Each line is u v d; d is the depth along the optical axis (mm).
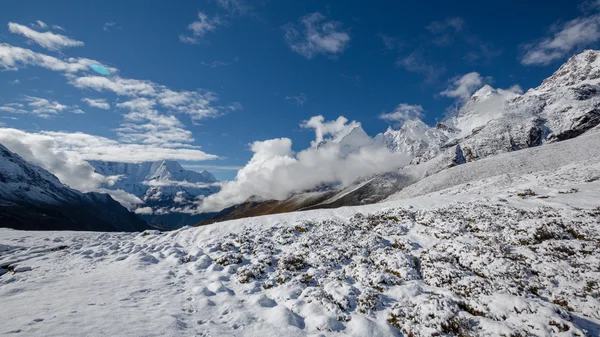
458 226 18281
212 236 22016
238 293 12312
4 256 18984
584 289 11188
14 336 7621
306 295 11344
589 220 16547
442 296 10805
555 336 8188
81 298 10969
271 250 18094
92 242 22891
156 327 8578
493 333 8617
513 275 12383
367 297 10891
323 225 22266
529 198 24141
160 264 16438
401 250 16484
